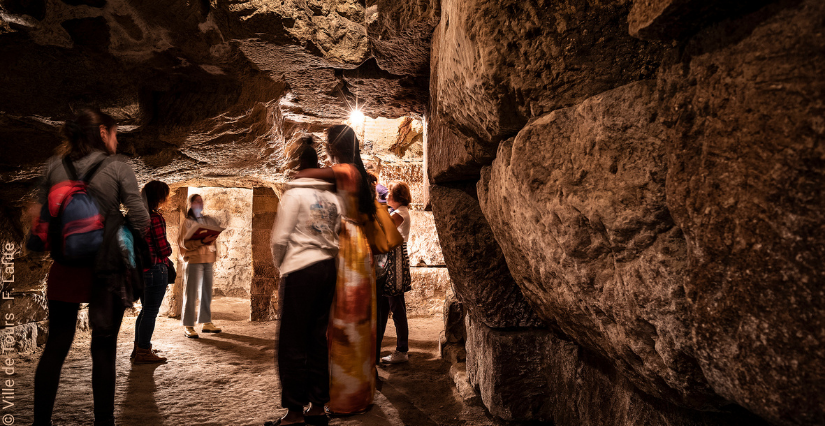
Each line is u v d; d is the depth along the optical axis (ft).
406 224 11.17
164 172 13.73
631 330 3.53
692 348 3.02
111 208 6.70
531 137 3.99
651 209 3.11
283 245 7.05
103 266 6.44
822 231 1.95
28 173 10.95
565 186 3.73
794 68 2.07
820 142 1.95
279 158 15.19
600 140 3.38
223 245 26.78
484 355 8.30
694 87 2.76
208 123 10.83
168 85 10.10
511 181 4.44
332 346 7.27
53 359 6.38
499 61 4.08
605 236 3.51
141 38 8.63
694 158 2.69
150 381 10.27
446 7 5.38
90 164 6.69
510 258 5.45
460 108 5.28
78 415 8.13
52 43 8.14
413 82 10.69
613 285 3.54
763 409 2.39
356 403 7.29
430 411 8.46
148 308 11.63
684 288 2.87
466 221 7.93
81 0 7.90
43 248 6.44
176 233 20.29
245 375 10.80
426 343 14.25
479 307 7.98
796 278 2.06
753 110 2.25
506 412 7.71
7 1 7.31
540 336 7.81
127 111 9.61
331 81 10.66
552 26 3.86
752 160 2.25
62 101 8.97
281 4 8.71
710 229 2.53
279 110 12.72
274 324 17.94
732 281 2.42
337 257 7.31
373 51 9.70
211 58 9.28
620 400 5.26
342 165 7.65
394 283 10.84
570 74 3.89
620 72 3.78
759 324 2.27
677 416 4.19
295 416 6.98
